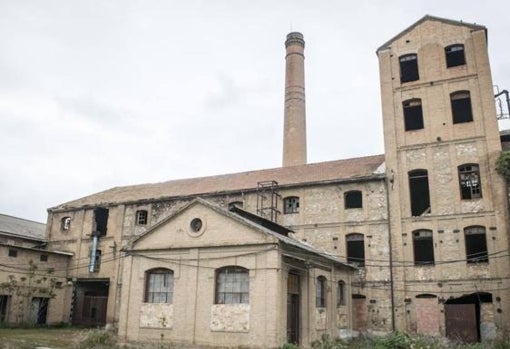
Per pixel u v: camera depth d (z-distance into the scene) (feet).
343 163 109.81
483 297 82.99
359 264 93.45
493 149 88.07
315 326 70.95
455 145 91.71
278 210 103.24
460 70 95.61
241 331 60.90
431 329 83.87
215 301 64.08
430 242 89.04
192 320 64.34
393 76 101.86
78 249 125.80
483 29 95.55
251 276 62.08
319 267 74.54
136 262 71.10
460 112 94.48
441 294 84.74
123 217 122.42
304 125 151.94
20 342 70.79
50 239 131.23
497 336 78.89
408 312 86.07
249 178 116.47
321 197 100.32
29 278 113.09
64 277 122.93
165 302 68.18
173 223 70.13
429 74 98.32
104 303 119.34
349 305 85.56
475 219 85.97
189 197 114.93
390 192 93.66
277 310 59.41
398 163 95.35
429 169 92.53
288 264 64.95
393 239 90.63
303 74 156.97
